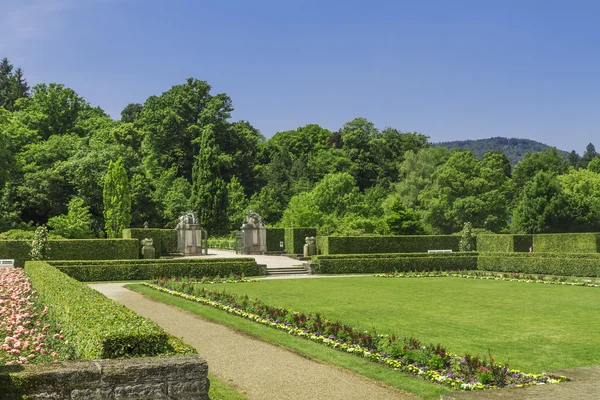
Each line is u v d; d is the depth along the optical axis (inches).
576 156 5423.2
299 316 628.7
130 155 2760.8
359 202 3034.0
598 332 621.3
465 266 1599.4
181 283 1051.9
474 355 503.2
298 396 380.8
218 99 3722.9
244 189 3631.9
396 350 467.5
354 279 1317.7
